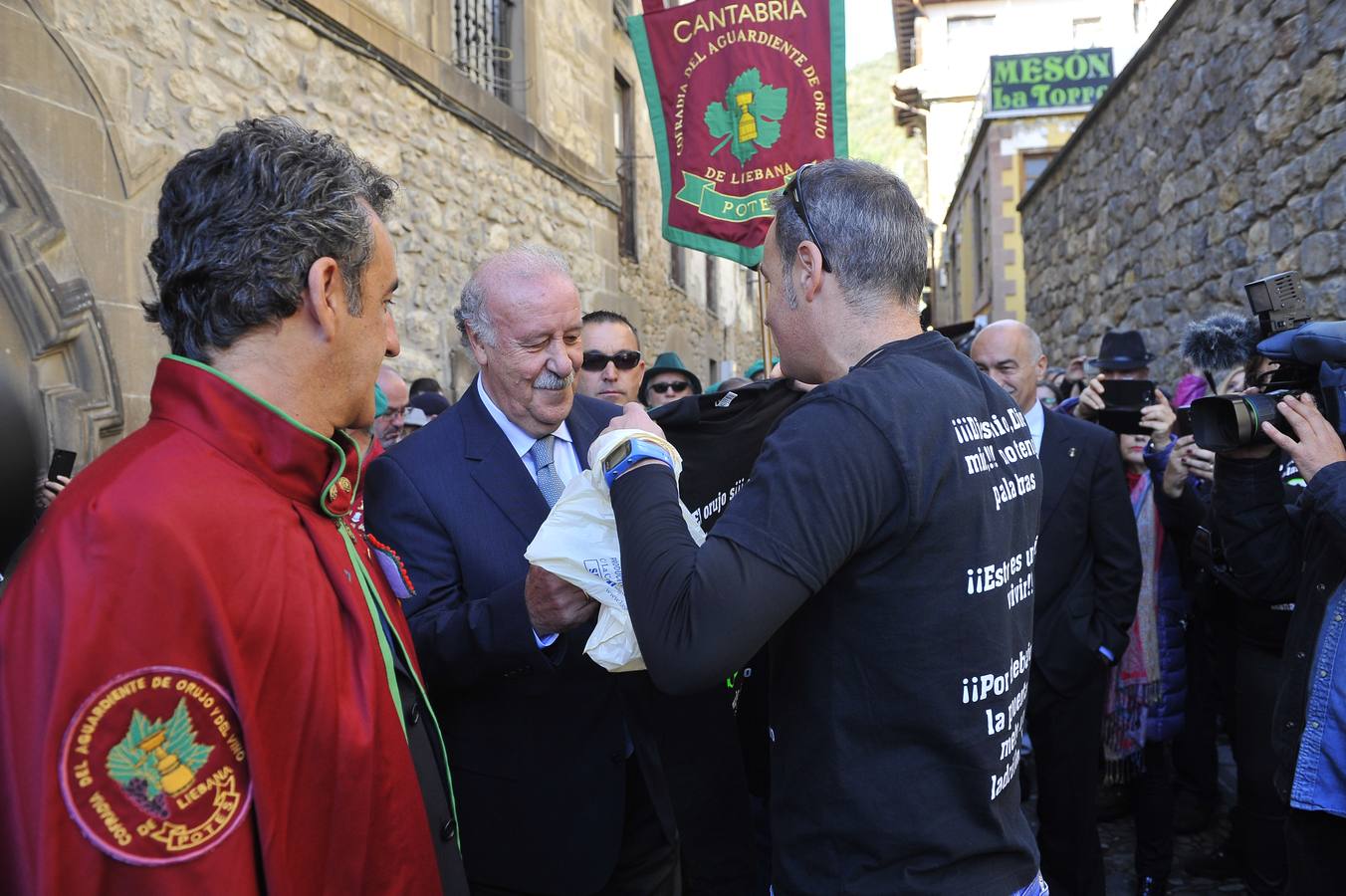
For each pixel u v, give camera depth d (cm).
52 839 75
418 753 119
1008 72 1425
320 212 101
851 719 115
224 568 89
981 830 117
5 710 78
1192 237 534
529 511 182
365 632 104
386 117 495
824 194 128
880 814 114
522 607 153
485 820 177
